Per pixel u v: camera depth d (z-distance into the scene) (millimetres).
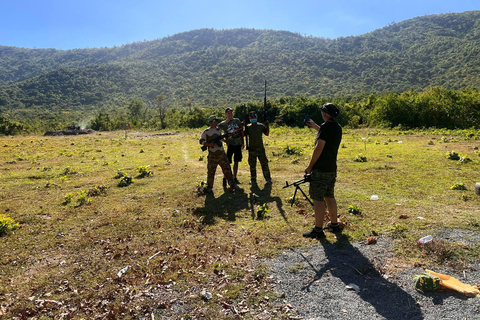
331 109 4164
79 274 3924
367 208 5617
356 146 14273
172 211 6160
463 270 3479
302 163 10516
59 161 13500
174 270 3857
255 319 2910
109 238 5008
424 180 7348
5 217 6164
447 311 2838
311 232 4555
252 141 7621
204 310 3076
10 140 26203
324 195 4402
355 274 3551
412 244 4113
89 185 8766
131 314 3076
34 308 3240
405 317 2805
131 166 11430
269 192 7129
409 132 19875
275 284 3445
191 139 22547
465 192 6234
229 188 7617
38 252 4660
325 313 2932
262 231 4891
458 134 17359
